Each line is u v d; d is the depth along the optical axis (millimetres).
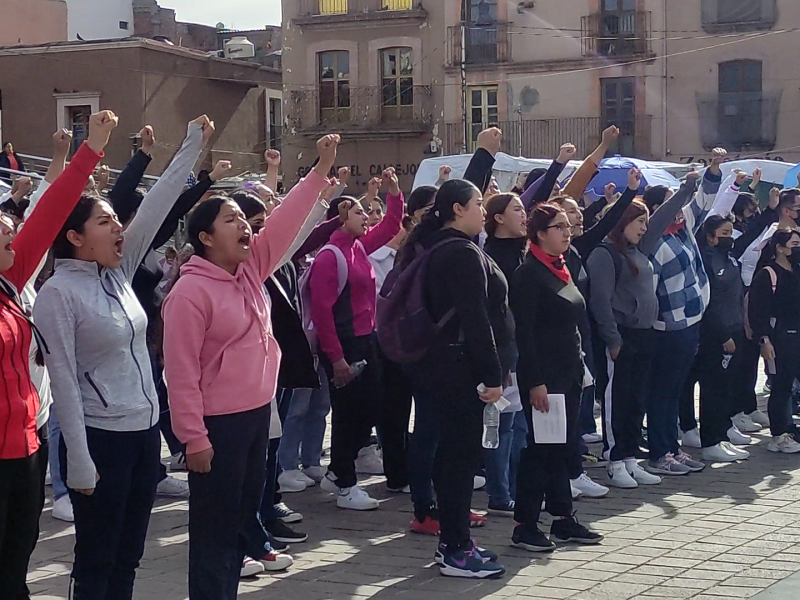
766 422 10195
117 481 4297
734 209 9641
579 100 32062
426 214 5660
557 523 6266
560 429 5910
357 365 6902
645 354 7715
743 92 30812
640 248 7762
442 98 33406
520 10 32531
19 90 33250
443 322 5438
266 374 4605
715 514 6895
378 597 5297
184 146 4848
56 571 5766
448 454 5574
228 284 4559
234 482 4492
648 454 8453
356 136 34125
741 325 8922
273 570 5746
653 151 31547
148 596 5340
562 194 7488
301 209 4832
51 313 4156
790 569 5676
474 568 5570
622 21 31703
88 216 4289
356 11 34312
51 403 4777
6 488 3959
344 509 7113
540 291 5883
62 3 38125
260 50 45594
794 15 30250
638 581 5484
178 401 4391
